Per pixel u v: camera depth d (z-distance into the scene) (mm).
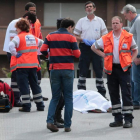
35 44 22891
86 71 27062
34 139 17375
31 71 22859
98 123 20375
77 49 18516
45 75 49656
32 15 24188
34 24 24547
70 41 18531
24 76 22719
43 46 18766
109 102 23406
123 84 19438
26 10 25062
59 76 18562
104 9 63344
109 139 17344
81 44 26875
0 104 22703
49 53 18891
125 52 19453
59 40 18531
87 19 26938
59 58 18500
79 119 21219
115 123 19656
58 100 18859
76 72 62625
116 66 19531
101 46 19672
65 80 18531
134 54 19703
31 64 22688
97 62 26609
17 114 22359
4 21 63062
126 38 19469
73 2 63656
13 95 24125
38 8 63656
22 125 19922
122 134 18188
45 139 17375
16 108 24062
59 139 17359
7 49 24609
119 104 19797
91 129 19156
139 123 20344
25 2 62750
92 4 26719
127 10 23094
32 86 23172
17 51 22594
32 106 24578
